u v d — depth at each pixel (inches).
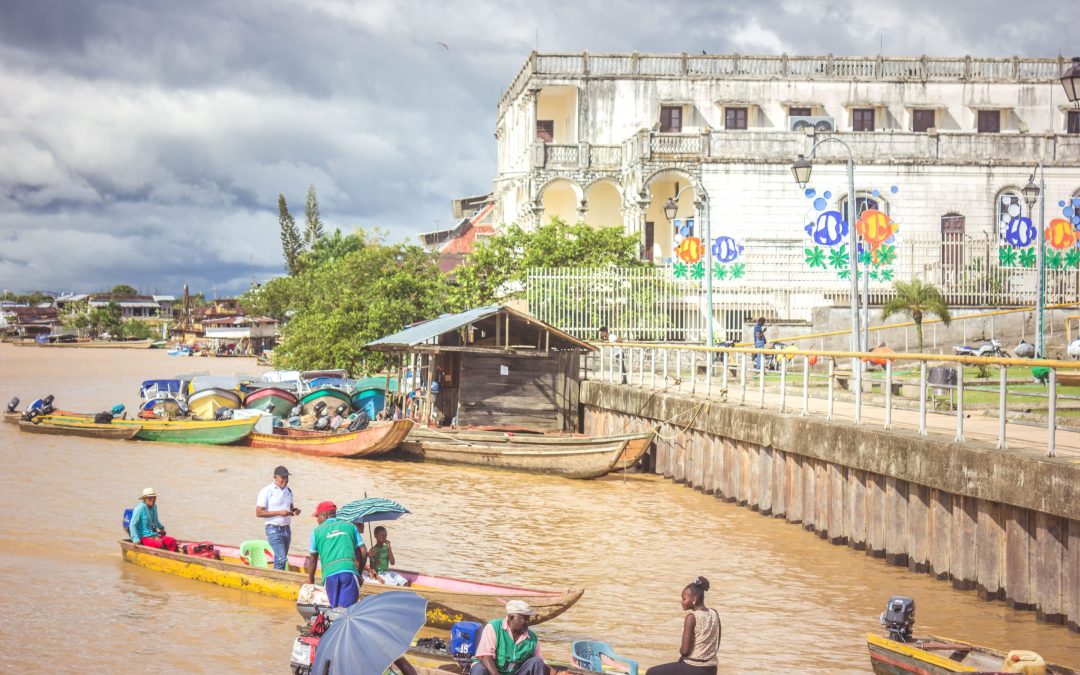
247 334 4830.2
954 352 1438.2
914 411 1027.9
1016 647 597.6
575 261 1865.2
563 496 1106.7
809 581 758.5
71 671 568.4
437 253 2413.9
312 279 2738.7
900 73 2162.9
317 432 1443.2
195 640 618.5
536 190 2055.9
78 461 1275.8
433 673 505.7
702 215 1893.5
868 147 1905.8
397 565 792.3
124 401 2245.3
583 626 655.1
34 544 834.8
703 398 1163.3
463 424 1441.9
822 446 872.3
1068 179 1905.8
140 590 713.6
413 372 1550.2
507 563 808.9
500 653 470.9
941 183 1908.2
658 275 1696.6
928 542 755.4
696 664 494.0
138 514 781.3
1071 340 1438.2
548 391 1461.6
